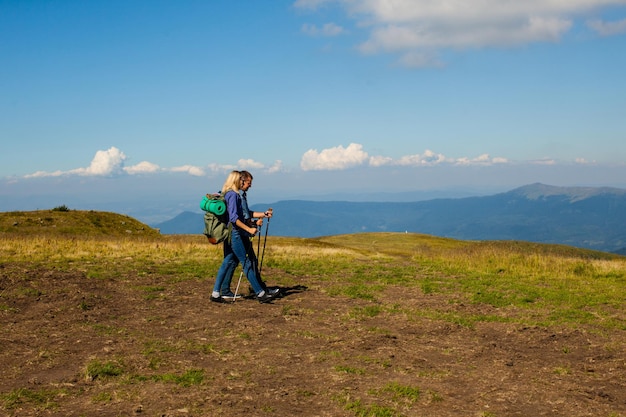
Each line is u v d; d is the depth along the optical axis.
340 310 10.48
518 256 20.41
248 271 10.93
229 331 8.60
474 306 11.23
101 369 6.40
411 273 16.78
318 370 6.66
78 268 15.37
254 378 6.31
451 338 8.48
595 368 6.91
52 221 41.28
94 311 9.92
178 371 6.52
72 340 7.90
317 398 5.69
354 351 7.58
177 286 13.05
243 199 11.29
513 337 8.61
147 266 16.53
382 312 10.42
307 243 40.75
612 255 43.88
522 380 6.41
